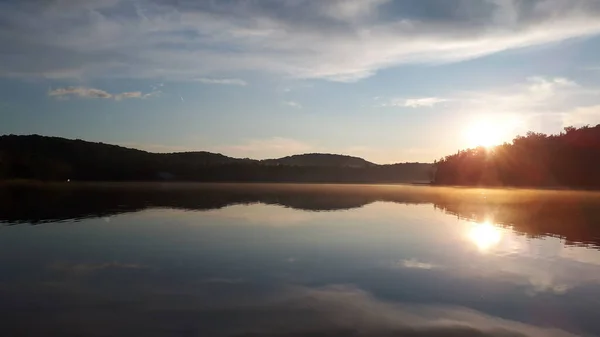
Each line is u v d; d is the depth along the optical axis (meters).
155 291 13.25
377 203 46.38
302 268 16.05
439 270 15.74
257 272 15.46
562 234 23.67
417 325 10.78
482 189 82.12
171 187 80.75
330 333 10.30
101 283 14.07
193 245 20.33
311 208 39.28
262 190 73.31
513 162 93.75
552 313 11.59
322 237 22.58
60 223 27.77
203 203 43.91
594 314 11.55
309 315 11.35
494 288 13.65
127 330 10.39
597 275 15.11
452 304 12.23
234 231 24.58
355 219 30.72
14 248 19.59
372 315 11.38
